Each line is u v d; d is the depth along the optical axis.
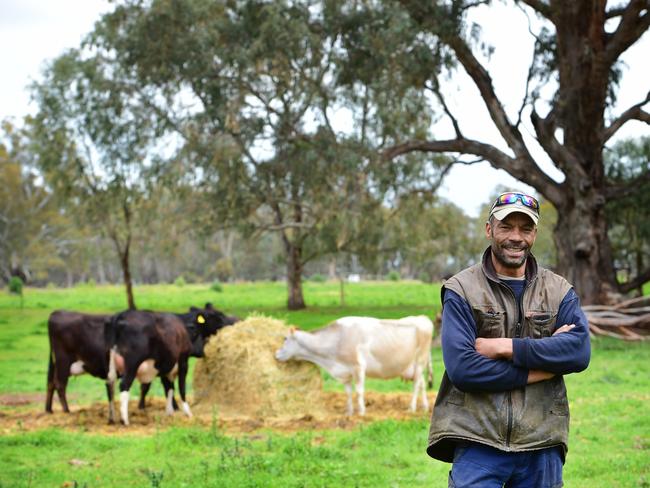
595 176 29.20
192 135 34.78
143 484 7.97
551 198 30.09
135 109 37.53
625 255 39.56
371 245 44.53
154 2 32.25
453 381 4.24
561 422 4.29
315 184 33.03
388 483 7.90
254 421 11.87
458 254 47.72
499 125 30.33
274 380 12.51
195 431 10.30
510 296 4.38
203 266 102.50
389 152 31.03
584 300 28.25
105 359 12.11
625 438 9.95
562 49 27.84
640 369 17.55
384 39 29.39
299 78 34.16
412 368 12.49
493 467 4.22
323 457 8.99
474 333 4.33
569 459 8.87
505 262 4.36
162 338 12.09
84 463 9.05
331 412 12.85
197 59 32.25
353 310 41.59
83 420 12.05
